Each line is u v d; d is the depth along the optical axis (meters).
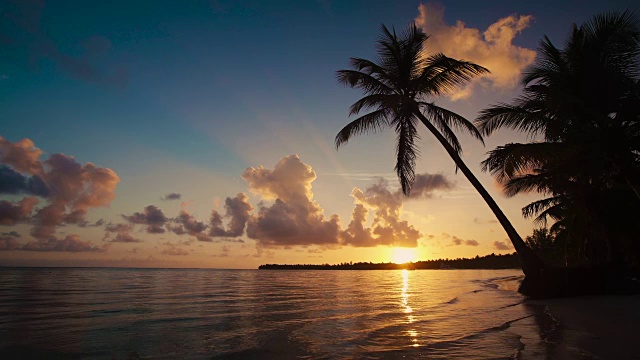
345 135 19.86
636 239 18.91
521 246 17.41
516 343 7.46
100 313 13.38
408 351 7.12
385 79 20.70
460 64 18.91
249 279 46.59
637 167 16.17
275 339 8.66
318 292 24.05
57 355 7.32
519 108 16.56
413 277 56.84
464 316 11.83
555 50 18.12
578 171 17.14
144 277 47.19
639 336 7.85
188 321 11.59
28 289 24.50
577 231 23.25
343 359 6.64
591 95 16.67
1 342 8.49
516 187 21.00
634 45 16.16
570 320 9.98
